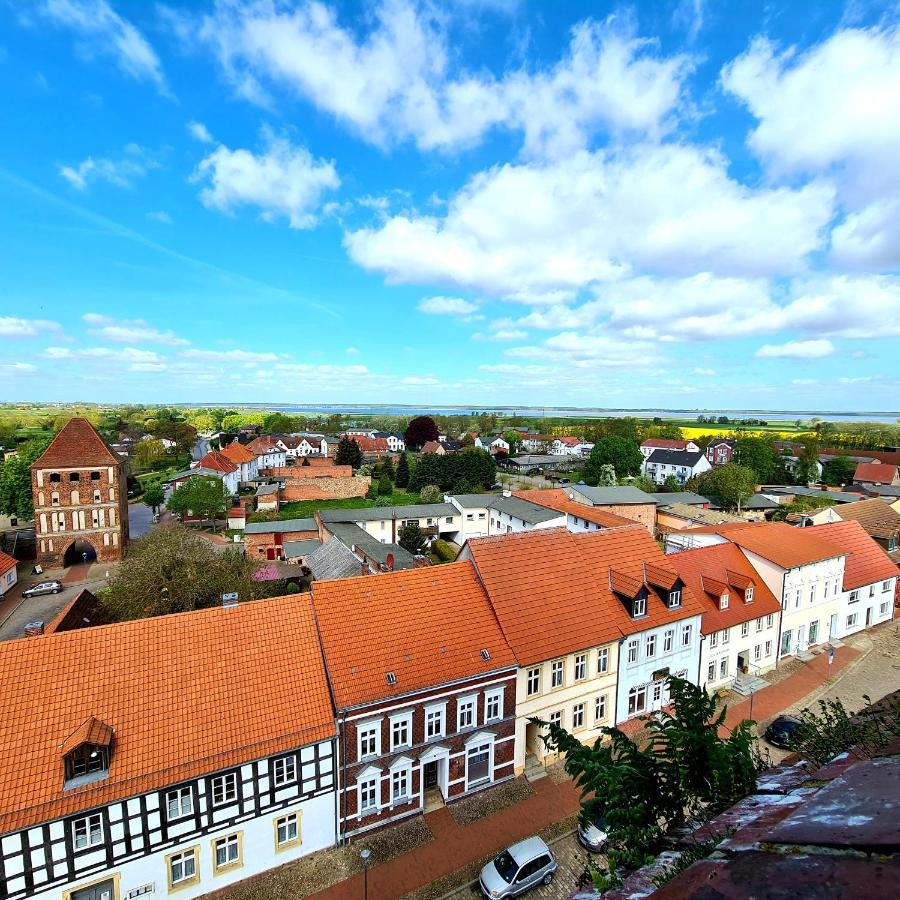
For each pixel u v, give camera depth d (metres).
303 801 23.31
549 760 29.38
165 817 20.78
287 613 26.17
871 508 64.06
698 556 39.84
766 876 2.81
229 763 21.44
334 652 25.39
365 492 115.19
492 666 27.16
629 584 32.84
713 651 36.59
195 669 23.39
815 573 42.31
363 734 24.38
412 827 25.38
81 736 19.73
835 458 123.62
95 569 65.31
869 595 47.31
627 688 32.44
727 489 90.12
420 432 184.38
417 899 22.08
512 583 31.14
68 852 19.42
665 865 4.83
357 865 23.41
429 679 25.67
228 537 80.31
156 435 178.12
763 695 36.62
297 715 23.28
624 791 9.07
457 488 111.50
